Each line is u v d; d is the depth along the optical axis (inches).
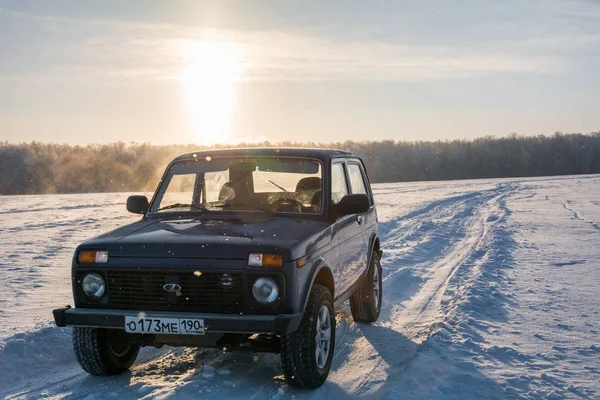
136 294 169.6
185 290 165.6
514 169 4458.7
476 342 227.8
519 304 292.8
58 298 313.7
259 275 162.4
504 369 197.0
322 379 179.5
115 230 191.8
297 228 184.5
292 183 209.6
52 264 433.7
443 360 205.5
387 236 609.6
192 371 194.9
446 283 354.6
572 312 275.7
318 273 186.5
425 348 220.1
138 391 175.0
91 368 185.8
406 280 370.0
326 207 204.4
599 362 204.4
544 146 4618.6
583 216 781.3
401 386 178.9
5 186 2910.9
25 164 2962.6
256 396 170.2
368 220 261.1
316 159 214.4
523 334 239.8
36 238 594.6
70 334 236.1
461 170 4397.1
